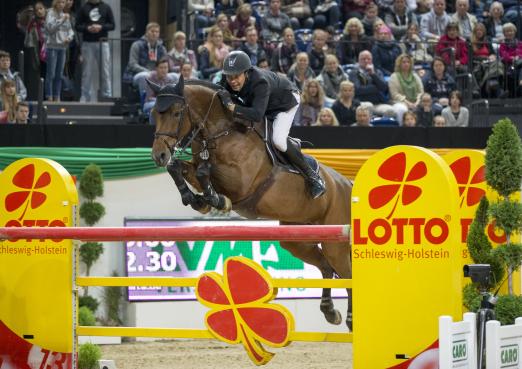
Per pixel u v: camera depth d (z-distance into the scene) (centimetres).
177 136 1003
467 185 1033
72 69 2080
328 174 1129
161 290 1596
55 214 1015
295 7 2239
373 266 869
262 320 891
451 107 1909
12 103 1761
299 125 1734
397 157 865
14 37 2525
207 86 1029
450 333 748
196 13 2141
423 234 851
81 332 996
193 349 1475
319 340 886
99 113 1994
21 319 1009
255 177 1036
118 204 1614
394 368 857
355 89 1955
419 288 851
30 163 1030
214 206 1007
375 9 2180
